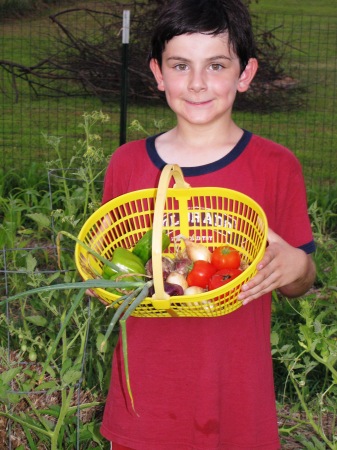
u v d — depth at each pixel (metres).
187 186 1.51
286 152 1.57
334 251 2.99
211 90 1.54
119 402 1.55
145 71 6.62
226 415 1.53
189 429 1.53
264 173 1.55
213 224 1.58
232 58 1.55
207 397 1.50
